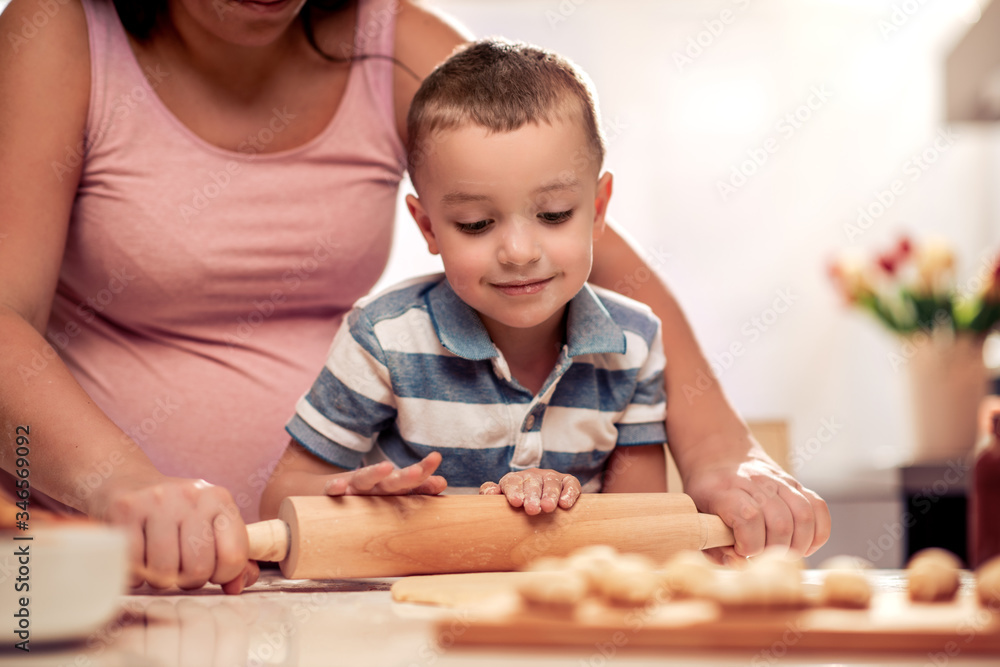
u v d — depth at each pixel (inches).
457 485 40.1
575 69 39.9
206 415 42.8
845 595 20.5
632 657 18.7
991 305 91.4
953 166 139.6
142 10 40.4
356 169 44.8
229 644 19.1
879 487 81.8
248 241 42.7
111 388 42.4
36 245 37.1
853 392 138.3
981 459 38.5
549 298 36.5
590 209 37.7
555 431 39.7
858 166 139.2
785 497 34.3
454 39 45.9
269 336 44.9
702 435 40.8
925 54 138.7
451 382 39.2
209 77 41.8
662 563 31.8
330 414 39.0
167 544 26.6
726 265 138.5
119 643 19.2
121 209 41.0
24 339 32.9
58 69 38.7
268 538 28.3
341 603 25.1
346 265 45.3
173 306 42.8
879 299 97.4
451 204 36.3
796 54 138.7
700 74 138.2
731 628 18.6
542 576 20.1
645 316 42.3
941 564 21.9
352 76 44.3
